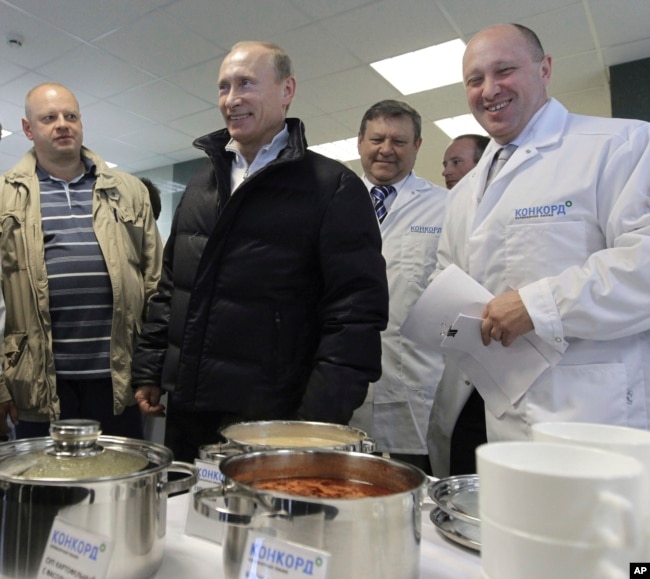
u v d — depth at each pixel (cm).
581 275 97
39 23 310
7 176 164
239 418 109
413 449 183
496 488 34
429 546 58
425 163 560
